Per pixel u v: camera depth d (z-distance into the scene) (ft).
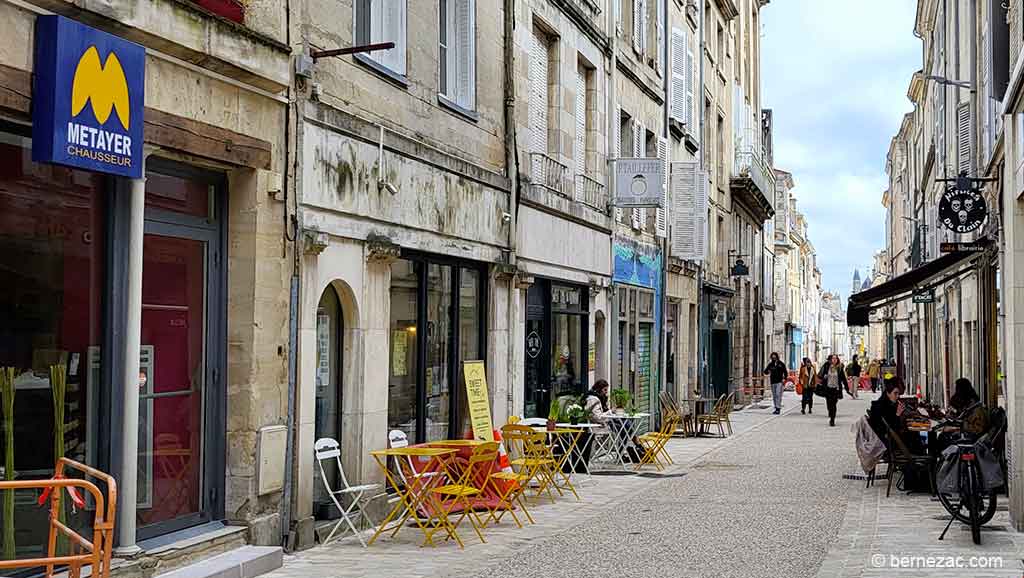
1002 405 56.44
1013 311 38.91
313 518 35.19
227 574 29.01
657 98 85.92
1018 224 38.70
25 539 25.12
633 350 79.51
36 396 25.52
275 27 33.12
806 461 65.46
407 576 30.58
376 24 40.98
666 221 89.10
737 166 129.49
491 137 50.90
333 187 36.09
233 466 32.22
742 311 134.51
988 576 30.86
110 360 27.50
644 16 81.51
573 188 63.98
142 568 27.25
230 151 30.71
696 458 67.26
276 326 33.35
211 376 32.04
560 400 58.75
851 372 169.58
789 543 36.58
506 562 32.86
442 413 46.55
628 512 44.09
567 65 62.95
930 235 122.31
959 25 84.38
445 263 46.24
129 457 27.35
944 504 37.86
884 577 30.71
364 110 38.55
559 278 61.21
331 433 38.27
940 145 102.22
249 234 32.40
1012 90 36.40
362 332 38.52
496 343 51.06
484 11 50.19
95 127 25.02
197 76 29.53
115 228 27.66
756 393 150.51
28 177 25.41
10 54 23.50
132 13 26.55
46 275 25.90
